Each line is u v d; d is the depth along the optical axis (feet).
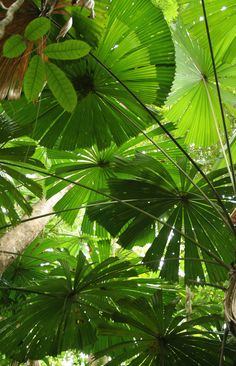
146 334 7.09
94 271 7.99
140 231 8.53
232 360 7.04
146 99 7.30
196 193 8.17
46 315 7.60
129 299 7.21
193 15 7.27
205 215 8.26
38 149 11.85
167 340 7.04
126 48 6.79
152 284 9.33
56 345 7.71
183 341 6.98
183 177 8.25
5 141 7.43
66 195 10.02
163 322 7.04
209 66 8.52
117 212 8.48
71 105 4.25
